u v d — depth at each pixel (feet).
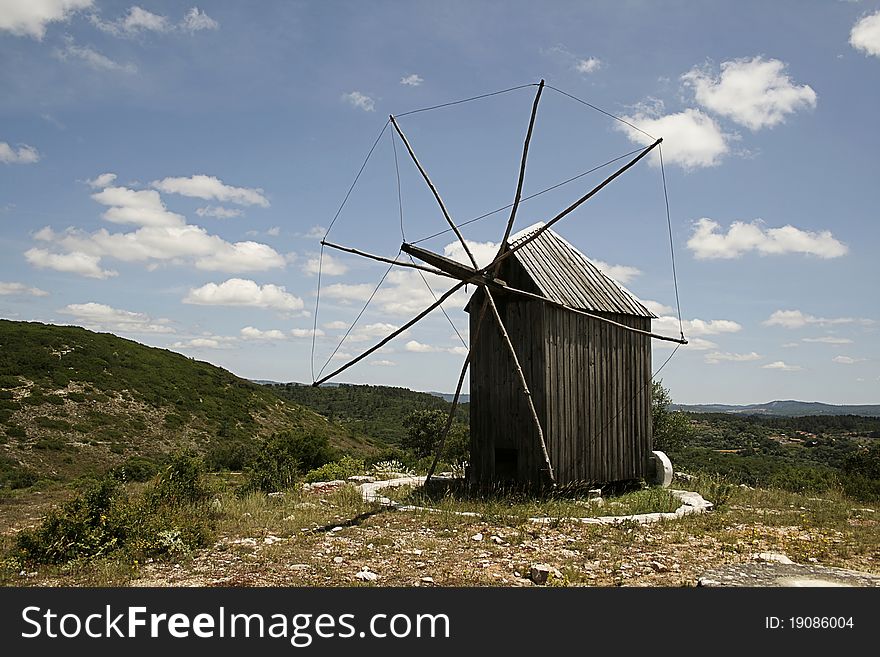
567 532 34.86
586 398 49.06
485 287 44.45
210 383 186.60
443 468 72.02
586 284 51.03
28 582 27.04
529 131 38.70
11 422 123.24
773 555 29.84
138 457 125.39
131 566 28.32
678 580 25.45
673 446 86.43
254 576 26.68
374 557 29.73
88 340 180.65
